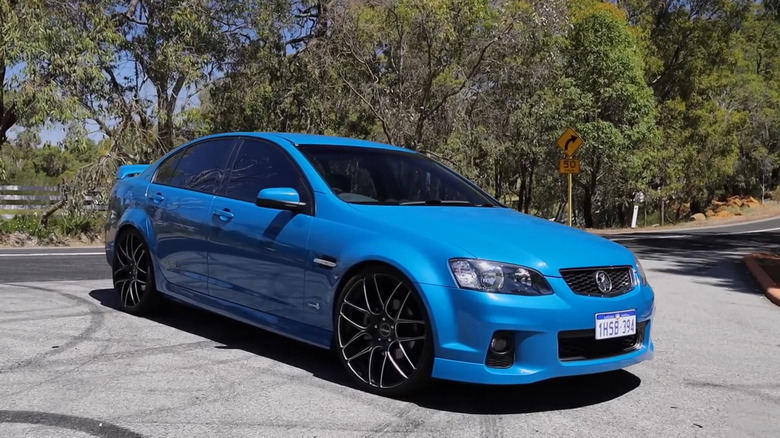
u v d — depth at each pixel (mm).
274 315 5074
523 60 23891
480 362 4020
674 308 8531
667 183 40094
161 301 6434
